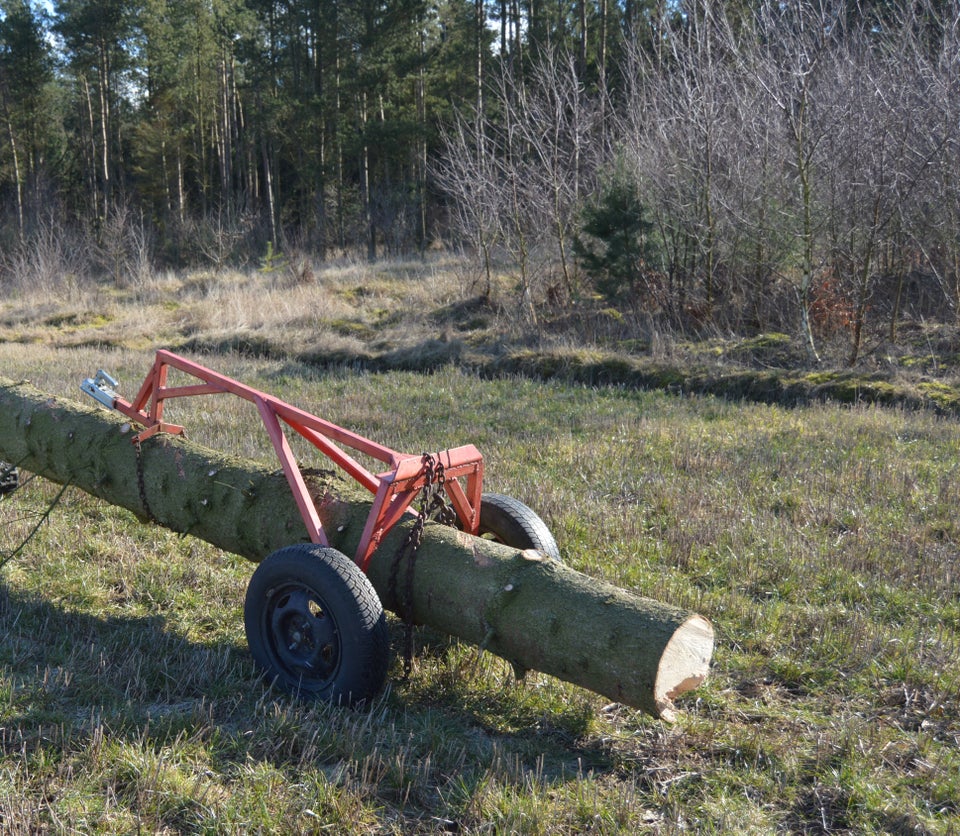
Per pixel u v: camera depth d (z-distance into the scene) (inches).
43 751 140.8
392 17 1349.7
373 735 152.5
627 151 725.3
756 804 139.8
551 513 275.1
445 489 186.5
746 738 157.6
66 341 747.4
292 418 183.9
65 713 158.1
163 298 961.5
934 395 461.7
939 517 277.3
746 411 448.1
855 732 158.4
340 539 177.5
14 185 1915.6
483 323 722.2
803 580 229.5
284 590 167.3
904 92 580.7
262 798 132.7
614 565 236.4
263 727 152.9
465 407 459.2
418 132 1357.0
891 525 268.8
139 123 1914.4
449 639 193.3
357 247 1409.9
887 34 697.0
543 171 808.9
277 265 1196.5
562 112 771.4
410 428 399.5
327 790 134.7
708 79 642.2
